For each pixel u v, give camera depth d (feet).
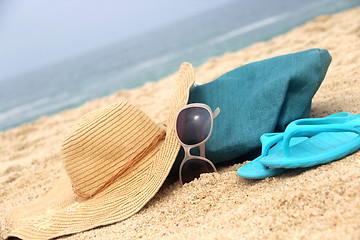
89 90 17.78
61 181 3.76
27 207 3.41
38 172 4.27
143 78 14.30
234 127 2.92
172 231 2.41
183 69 3.18
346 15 9.01
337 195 2.17
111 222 2.71
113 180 2.89
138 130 2.92
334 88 3.83
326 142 2.61
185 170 2.85
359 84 3.70
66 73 49.44
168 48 32.12
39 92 30.37
